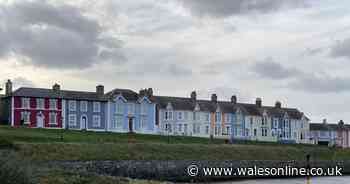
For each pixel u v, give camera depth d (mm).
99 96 105000
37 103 97562
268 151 78062
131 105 107312
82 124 101625
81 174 38688
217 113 120125
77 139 70062
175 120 113625
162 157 63438
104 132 91312
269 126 128250
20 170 29344
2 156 29406
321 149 87875
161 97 115750
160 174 60375
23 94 96500
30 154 53656
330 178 68375
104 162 56375
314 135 142750
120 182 37406
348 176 73688
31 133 73438
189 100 119062
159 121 111562
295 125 133750
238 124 122938
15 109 95562
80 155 57250
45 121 97875
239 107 124875
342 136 148000
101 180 37188
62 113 99625
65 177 36281
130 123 106812
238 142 92625
